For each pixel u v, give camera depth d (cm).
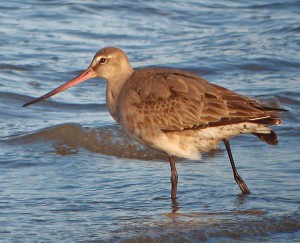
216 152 1647
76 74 2153
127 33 2566
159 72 1400
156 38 2536
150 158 1630
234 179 1453
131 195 1391
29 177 1472
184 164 1575
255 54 2347
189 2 3000
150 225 1248
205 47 2442
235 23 2769
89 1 2828
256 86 2086
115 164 1576
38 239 1188
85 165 1558
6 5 2727
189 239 1202
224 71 2223
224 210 1324
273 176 1494
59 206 1330
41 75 2130
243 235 1229
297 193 1403
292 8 2981
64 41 2433
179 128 1341
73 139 1683
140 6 2850
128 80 1410
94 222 1262
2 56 2250
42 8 2723
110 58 1434
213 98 1334
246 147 1681
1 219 1263
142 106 1360
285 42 2509
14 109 1895
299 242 1217
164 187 1434
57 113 1894
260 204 1352
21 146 1650
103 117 1866
